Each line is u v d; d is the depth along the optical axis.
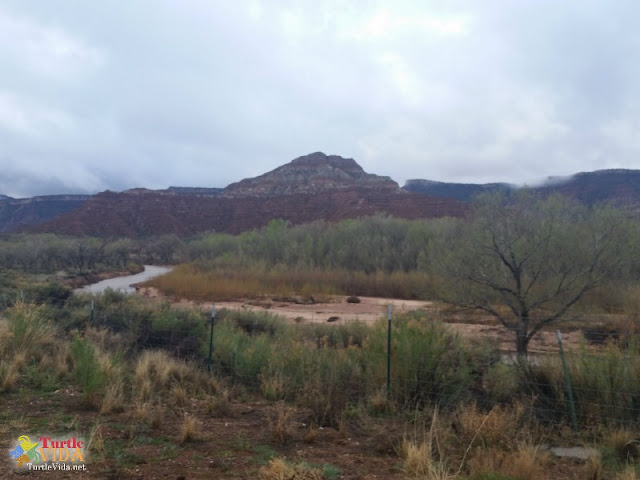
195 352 10.76
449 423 6.09
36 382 7.27
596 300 12.78
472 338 9.53
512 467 4.63
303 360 8.63
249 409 7.12
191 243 105.38
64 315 13.94
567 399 7.01
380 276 39.53
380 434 5.99
